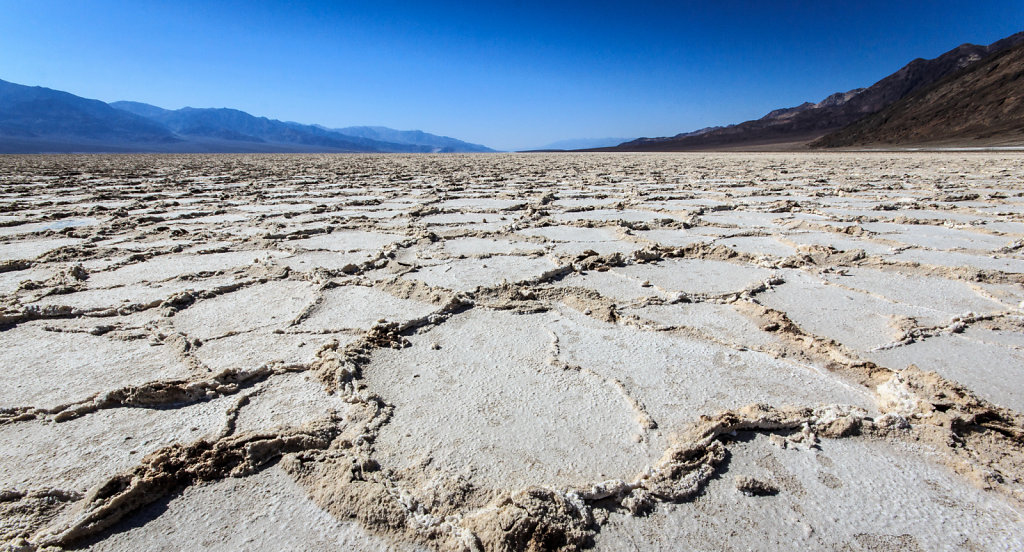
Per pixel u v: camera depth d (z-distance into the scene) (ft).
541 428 6.77
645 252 15.43
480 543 4.88
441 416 7.04
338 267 14.30
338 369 8.01
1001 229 19.47
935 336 9.68
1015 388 7.79
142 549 4.91
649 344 9.37
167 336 9.52
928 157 72.49
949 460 6.14
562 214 24.38
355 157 114.01
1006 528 5.19
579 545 4.96
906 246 16.78
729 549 4.95
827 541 5.04
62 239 18.44
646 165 67.00
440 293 11.69
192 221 22.36
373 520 5.20
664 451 6.29
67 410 7.03
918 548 4.97
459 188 36.47
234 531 5.11
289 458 6.08
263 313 10.82
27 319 10.39
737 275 13.80
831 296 12.07
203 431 6.65
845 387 7.84
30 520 5.19
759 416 6.79
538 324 10.36
